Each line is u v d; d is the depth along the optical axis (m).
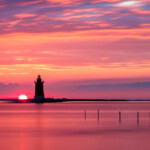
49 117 114.31
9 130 68.88
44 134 61.75
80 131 66.56
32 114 138.25
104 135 59.28
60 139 54.69
